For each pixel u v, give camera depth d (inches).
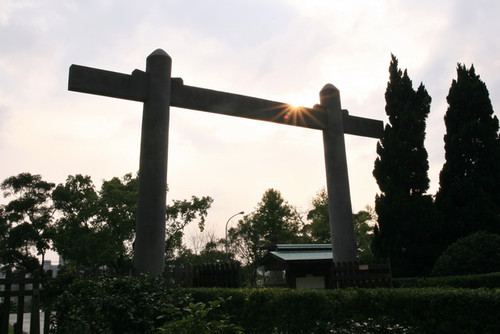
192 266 428.5
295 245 712.4
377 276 405.1
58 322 314.2
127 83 442.6
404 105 681.0
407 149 652.7
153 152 430.6
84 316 271.3
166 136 441.7
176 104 473.1
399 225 619.8
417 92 697.0
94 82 427.8
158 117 440.8
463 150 629.9
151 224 411.2
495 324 174.7
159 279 321.7
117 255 1470.2
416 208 612.7
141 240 407.5
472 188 602.9
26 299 1203.2
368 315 226.8
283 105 541.6
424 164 651.5
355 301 233.3
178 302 282.4
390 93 709.3
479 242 471.2
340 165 556.7
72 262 1563.7
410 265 594.2
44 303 364.2
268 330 258.5
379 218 646.5
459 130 647.1
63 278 365.7
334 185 550.0
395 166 660.1
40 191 1942.7
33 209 1897.1
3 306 344.2
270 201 1640.0
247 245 1769.2
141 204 418.6
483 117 645.3
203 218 1588.3
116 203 1441.9
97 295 270.5
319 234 1569.9
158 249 408.5
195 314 208.8
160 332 209.2
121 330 259.1
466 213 594.9
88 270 391.5
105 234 1428.4
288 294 255.1
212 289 310.2
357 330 218.5
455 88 666.8
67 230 1513.3
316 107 569.0
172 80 476.1
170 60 466.3
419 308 205.5
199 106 485.1
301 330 245.1
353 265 426.9
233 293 284.7
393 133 666.8
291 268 632.4
